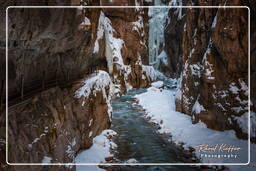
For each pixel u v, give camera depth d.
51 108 5.98
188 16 15.49
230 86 10.33
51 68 7.37
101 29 16.41
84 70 11.88
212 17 12.17
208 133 10.61
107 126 11.98
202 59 12.59
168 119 13.65
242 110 9.66
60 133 6.02
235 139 9.60
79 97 8.38
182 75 15.45
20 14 4.01
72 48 8.27
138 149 9.78
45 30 5.10
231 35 9.80
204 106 11.62
